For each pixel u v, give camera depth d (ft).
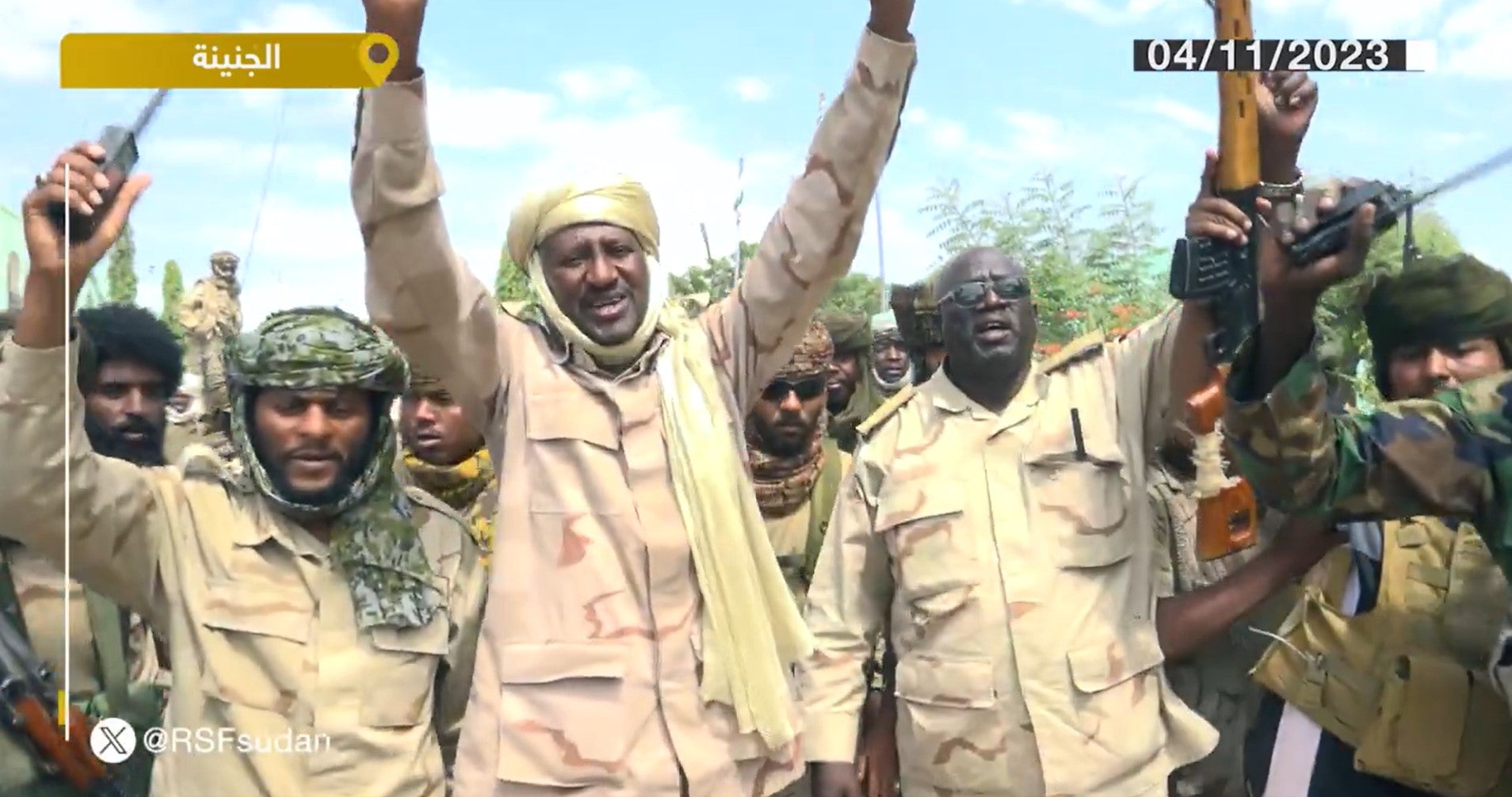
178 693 8.02
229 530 8.37
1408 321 9.95
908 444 10.44
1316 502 7.08
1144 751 9.42
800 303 8.08
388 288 7.18
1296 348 6.66
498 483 8.05
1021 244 21.81
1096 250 21.84
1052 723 9.32
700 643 7.61
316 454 8.35
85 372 10.93
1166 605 10.34
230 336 8.70
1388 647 9.92
